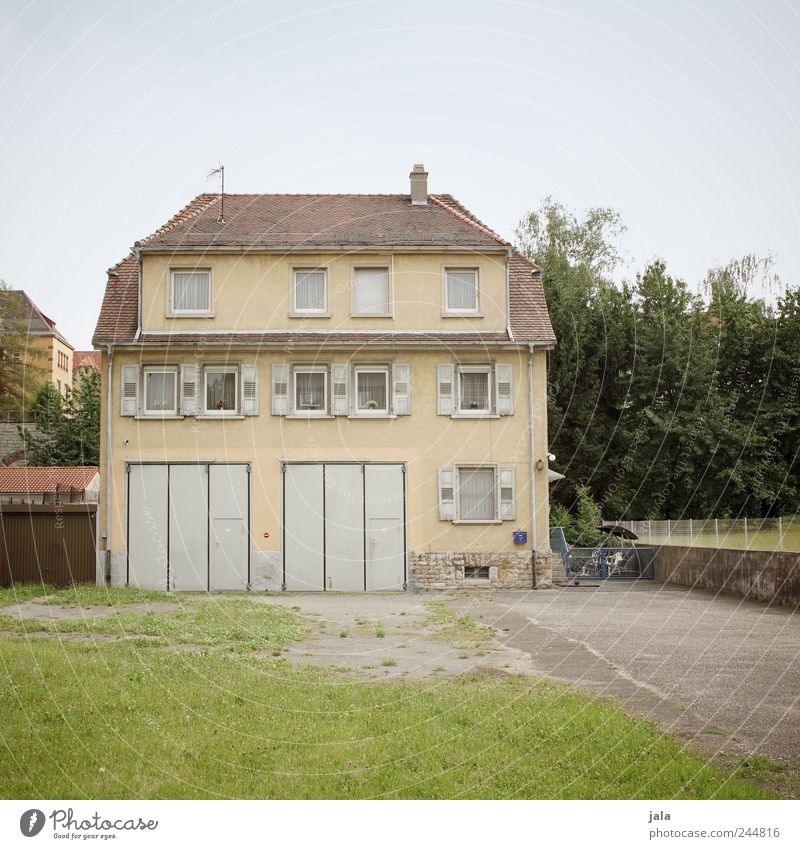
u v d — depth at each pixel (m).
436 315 30.39
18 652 13.52
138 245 29.89
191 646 14.98
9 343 58.81
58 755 8.54
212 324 30.00
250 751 8.69
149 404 29.78
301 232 30.98
